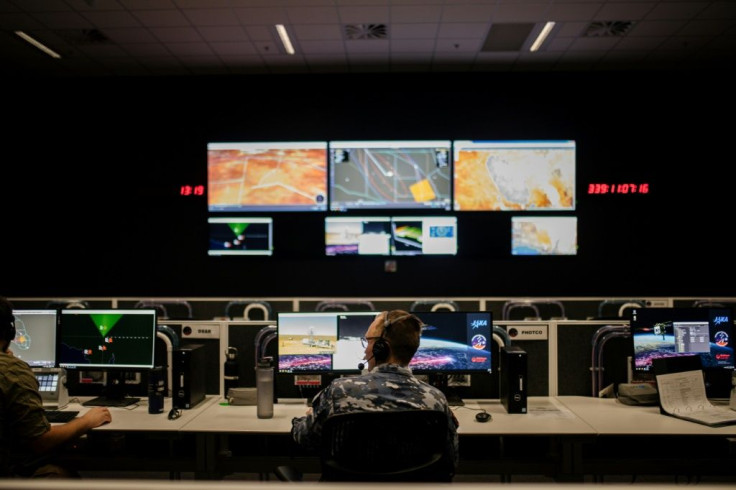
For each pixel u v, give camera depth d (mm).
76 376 3119
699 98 6352
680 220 6367
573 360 3066
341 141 6340
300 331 2883
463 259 6445
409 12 4750
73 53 5746
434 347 2887
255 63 6082
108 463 2904
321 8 4668
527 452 3223
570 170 6262
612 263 6398
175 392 2797
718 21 4965
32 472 2182
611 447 3162
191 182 6570
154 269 6621
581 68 6250
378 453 1483
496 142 6277
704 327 2932
